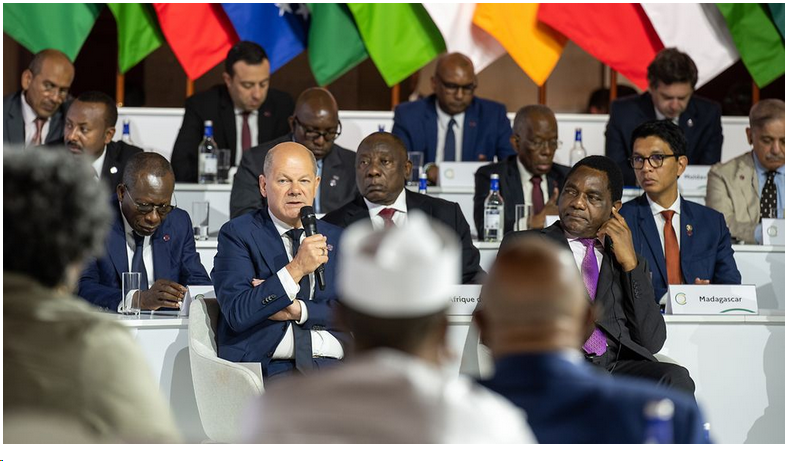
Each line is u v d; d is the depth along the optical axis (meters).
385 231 3.34
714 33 14.25
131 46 13.97
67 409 3.51
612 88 16.11
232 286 7.69
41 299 3.66
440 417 3.00
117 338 3.66
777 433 8.53
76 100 10.75
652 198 9.70
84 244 3.73
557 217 9.76
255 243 7.93
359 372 3.09
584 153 12.72
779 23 13.98
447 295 3.31
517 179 11.37
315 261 7.55
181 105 17.30
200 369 7.34
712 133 13.10
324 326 7.80
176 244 9.27
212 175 11.96
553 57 14.25
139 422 3.57
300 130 11.13
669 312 8.76
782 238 10.53
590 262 8.18
